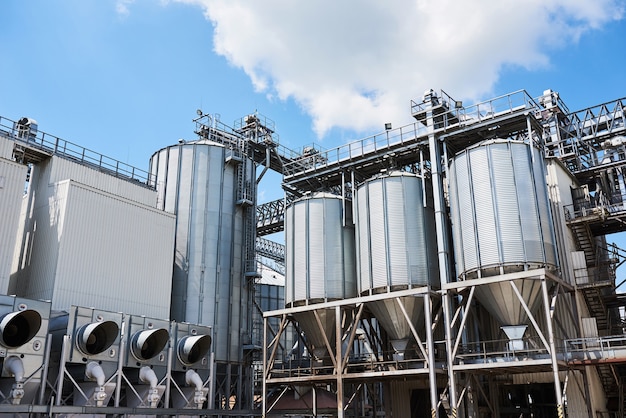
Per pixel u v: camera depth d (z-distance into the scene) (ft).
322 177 130.41
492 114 106.73
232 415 117.70
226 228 144.15
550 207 99.19
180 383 111.55
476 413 99.30
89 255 111.75
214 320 135.23
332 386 139.13
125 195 132.77
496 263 92.53
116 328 97.86
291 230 121.49
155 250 126.11
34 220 116.16
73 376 96.07
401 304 100.94
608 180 126.52
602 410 104.73
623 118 129.08
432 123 112.57
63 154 123.75
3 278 98.12
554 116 134.62
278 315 118.01
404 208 108.27
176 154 146.72
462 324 94.32
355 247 118.93
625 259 114.93
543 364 85.05
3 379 85.97
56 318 98.89
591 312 110.11
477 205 96.78
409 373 97.19
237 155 152.76
